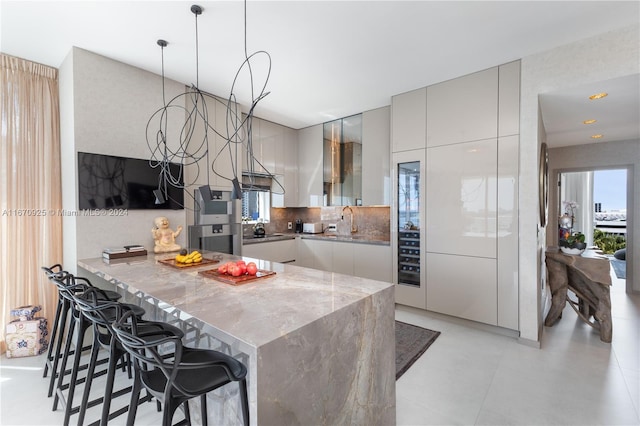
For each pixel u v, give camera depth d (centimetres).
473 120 311
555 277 326
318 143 499
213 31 237
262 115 452
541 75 271
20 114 277
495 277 299
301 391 116
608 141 469
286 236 483
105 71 276
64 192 287
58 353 210
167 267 227
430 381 224
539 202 286
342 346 137
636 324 331
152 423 181
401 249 374
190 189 348
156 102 313
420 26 231
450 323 333
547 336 302
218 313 129
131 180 291
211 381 121
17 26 228
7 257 271
